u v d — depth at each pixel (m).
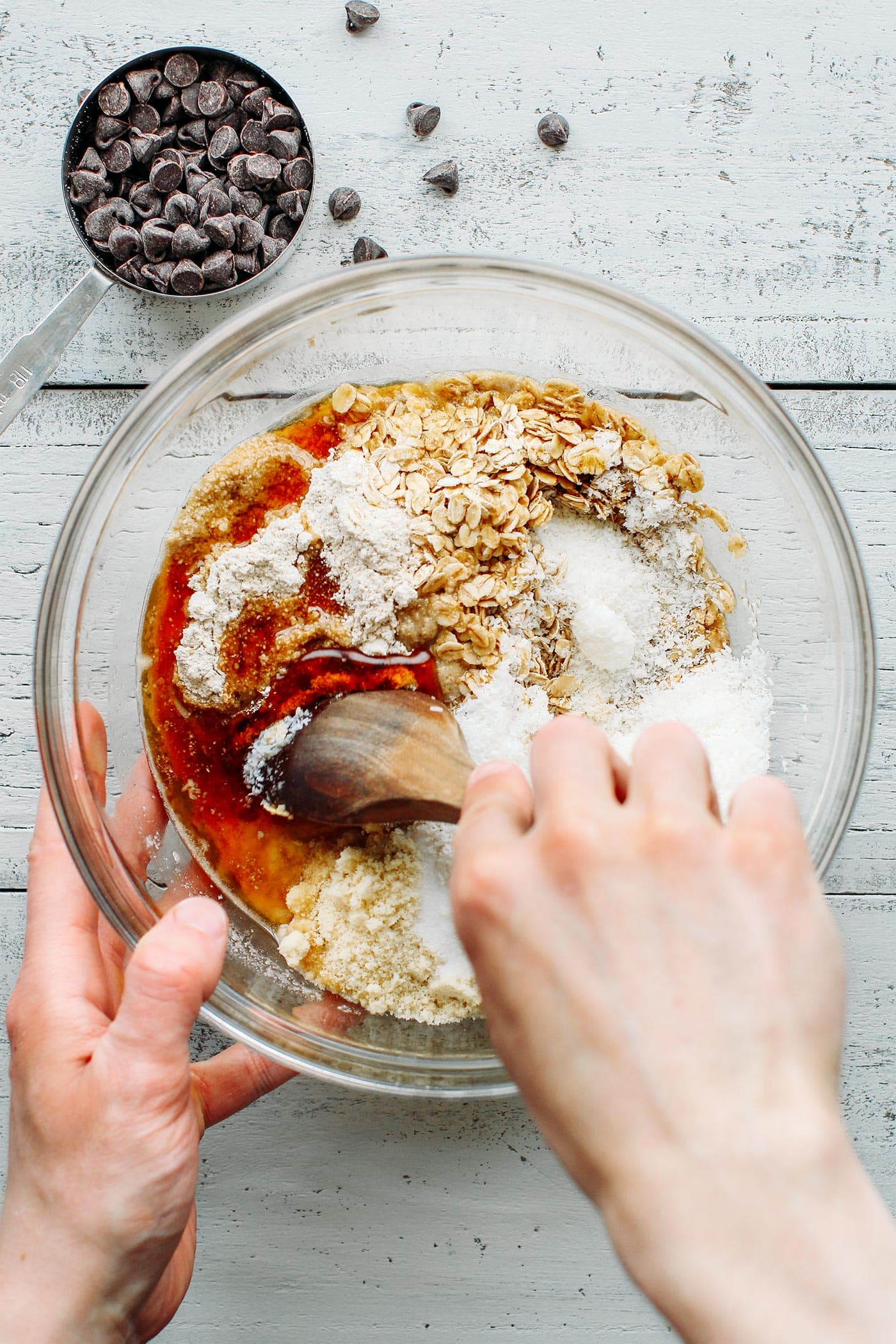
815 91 0.60
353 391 0.55
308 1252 0.59
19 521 0.60
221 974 0.54
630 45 0.60
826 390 0.60
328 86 0.60
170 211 0.59
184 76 0.59
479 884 0.40
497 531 0.53
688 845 0.39
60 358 0.59
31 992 0.53
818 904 0.40
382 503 0.53
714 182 0.60
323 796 0.52
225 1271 0.59
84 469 0.60
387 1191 0.59
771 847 0.40
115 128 0.59
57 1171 0.50
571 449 0.54
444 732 0.51
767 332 0.60
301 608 0.53
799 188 0.60
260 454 0.54
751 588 0.57
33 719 0.60
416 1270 0.59
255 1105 0.60
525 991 0.39
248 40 0.60
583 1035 0.37
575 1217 0.59
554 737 0.43
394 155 0.60
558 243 0.60
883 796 0.60
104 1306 0.50
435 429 0.55
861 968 0.59
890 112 0.60
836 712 0.55
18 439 0.60
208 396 0.56
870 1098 0.59
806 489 0.55
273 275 0.60
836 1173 0.36
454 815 0.50
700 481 0.55
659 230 0.60
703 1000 0.37
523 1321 0.59
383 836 0.53
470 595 0.53
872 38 0.60
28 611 0.60
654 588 0.55
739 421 0.55
